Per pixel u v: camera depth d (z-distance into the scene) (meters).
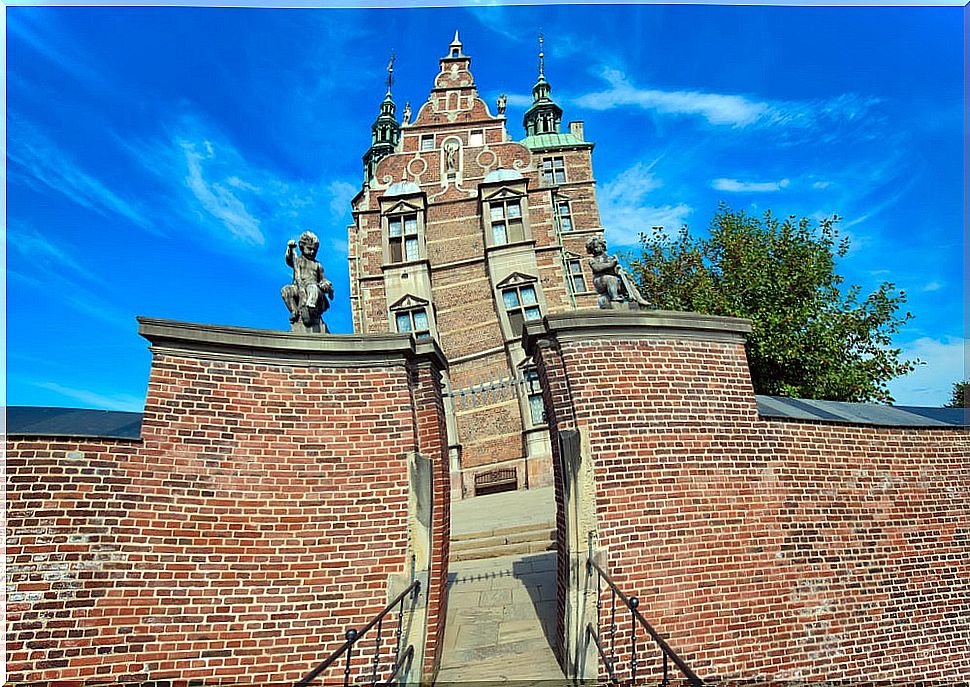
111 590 5.27
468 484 19.30
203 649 5.36
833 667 6.11
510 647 6.48
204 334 6.11
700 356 7.12
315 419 6.28
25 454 5.32
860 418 7.95
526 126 36.97
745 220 19.19
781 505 6.66
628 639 5.84
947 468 7.46
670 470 6.48
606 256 7.98
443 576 6.42
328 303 7.18
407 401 6.49
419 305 21.56
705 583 6.13
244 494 5.89
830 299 17.75
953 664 6.43
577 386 6.62
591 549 6.07
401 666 5.48
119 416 6.65
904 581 6.70
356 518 6.02
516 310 21.20
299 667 5.48
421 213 22.75
